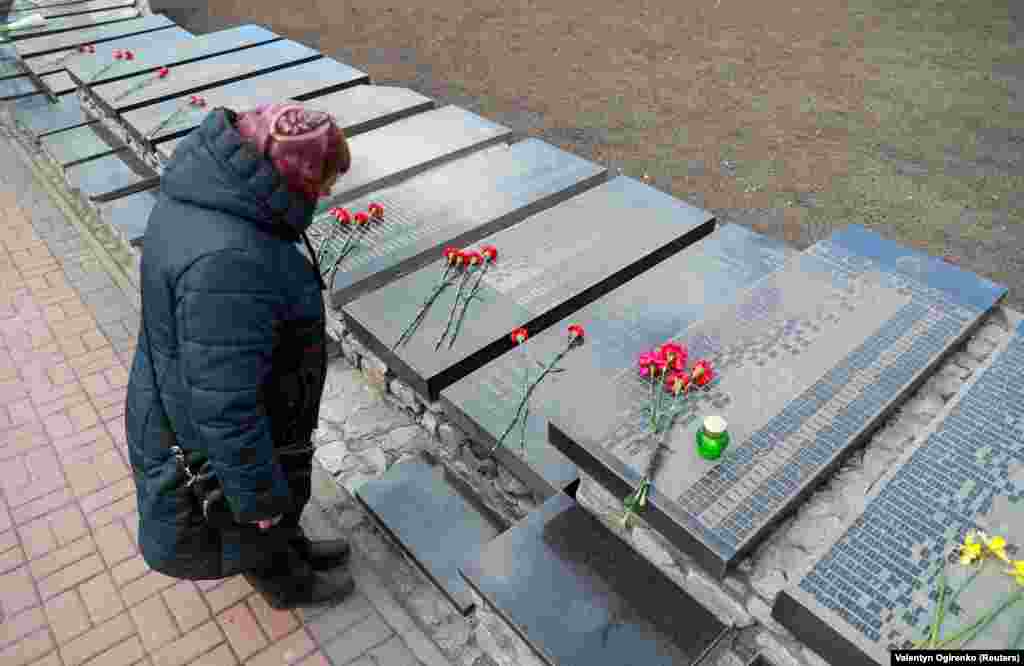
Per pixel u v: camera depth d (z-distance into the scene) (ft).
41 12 29.84
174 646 9.53
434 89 24.90
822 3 31.45
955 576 7.12
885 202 18.19
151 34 26.23
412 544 10.53
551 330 11.62
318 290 6.96
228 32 25.63
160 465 7.30
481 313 12.08
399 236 14.03
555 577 8.70
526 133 21.97
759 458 8.45
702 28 29.27
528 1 32.76
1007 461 8.30
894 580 7.13
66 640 9.65
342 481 12.05
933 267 11.44
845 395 9.30
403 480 11.53
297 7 32.71
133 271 16.63
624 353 11.16
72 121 21.71
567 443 8.80
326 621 9.77
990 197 18.28
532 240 13.78
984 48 26.58
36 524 11.17
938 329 10.34
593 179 16.08
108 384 13.73
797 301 10.87
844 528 7.63
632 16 30.73
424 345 11.47
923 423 9.62
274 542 8.26
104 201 17.98
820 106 22.91
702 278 12.53
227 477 6.59
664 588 8.59
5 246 17.71
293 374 7.11
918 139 20.90
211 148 5.88
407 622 9.77
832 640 6.91
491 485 11.36
